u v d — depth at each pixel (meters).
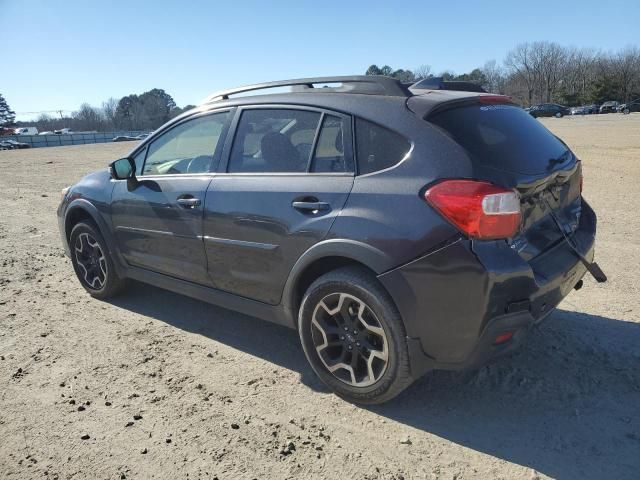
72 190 4.99
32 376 3.61
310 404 3.22
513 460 2.69
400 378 2.91
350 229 2.94
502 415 3.06
